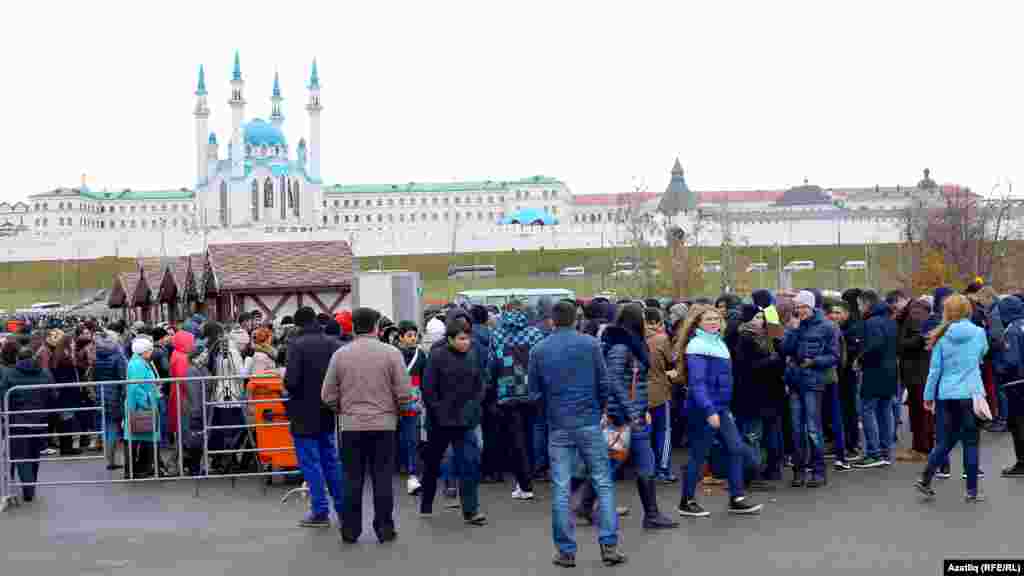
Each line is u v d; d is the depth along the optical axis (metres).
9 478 14.73
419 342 17.17
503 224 143.25
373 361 11.73
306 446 12.65
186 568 10.73
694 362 12.09
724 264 79.19
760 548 10.76
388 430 11.73
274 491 15.30
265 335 16.56
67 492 15.75
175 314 43.16
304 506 14.09
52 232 140.50
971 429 12.73
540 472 15.54
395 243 124.88
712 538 11.27
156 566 10.86
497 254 123.12
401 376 11.76
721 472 14.34
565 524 10.40
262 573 10.44
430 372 12.44
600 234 125.44
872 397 15.48
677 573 9.89
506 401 13.98
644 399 11.75
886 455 15.74
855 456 16.44
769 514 12.42
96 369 18.52
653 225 114.06
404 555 11.02
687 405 12.38
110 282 114.25
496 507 13.59
